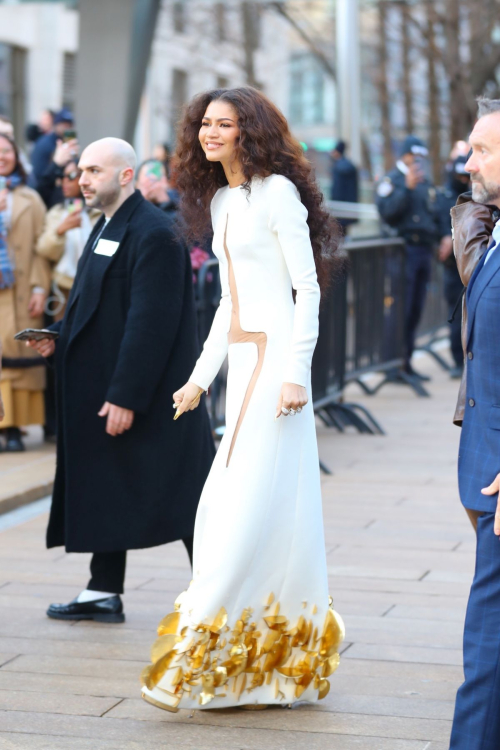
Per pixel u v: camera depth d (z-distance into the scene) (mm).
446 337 26359
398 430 17422
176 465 8625
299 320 6762
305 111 79938
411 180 20406
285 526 6832
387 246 19500
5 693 7500
